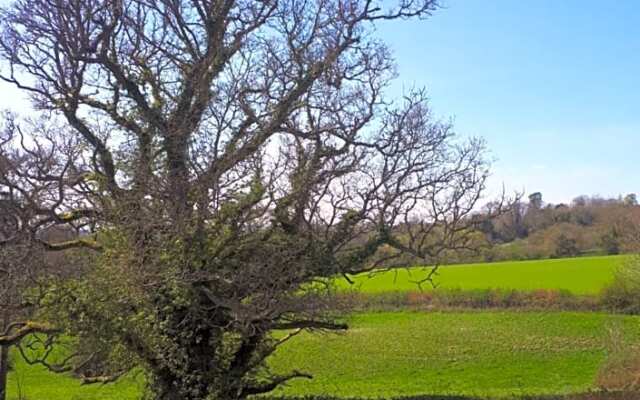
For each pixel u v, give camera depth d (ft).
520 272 167.53
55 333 46.57
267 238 44.57
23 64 45.47
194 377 47.60
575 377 88.84
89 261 44.27
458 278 160.35
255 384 52.80
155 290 43.50
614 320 122.93
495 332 121.08
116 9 44.68
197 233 41.88
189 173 41.45
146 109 43.73
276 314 45.24
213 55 44.37
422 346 111.04
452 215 47.39
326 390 83.20
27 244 41.01
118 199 42.24
